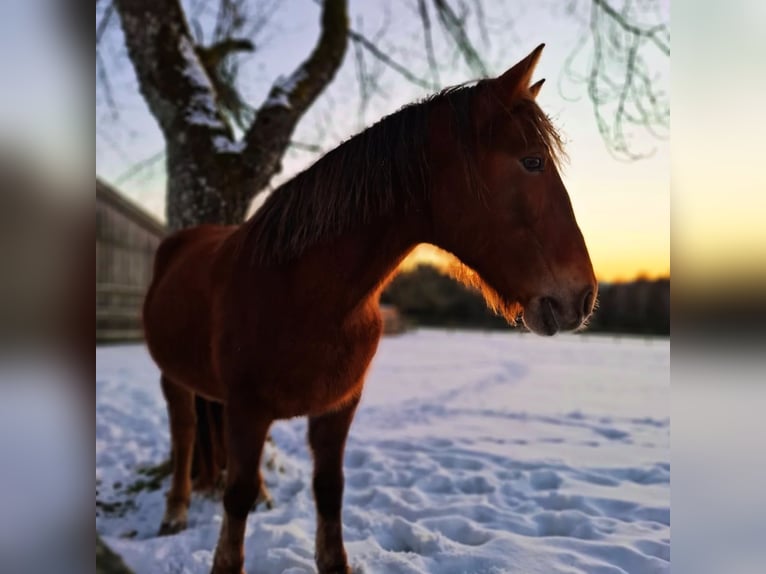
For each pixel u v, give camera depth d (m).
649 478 3.83
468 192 1.85
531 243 1.80
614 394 7.55
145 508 3.45
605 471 3.96
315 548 2.48
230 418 2.12
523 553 2.60
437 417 6.01
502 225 1.82
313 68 4.48
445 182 1.90
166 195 4.20
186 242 3.13
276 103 4.20
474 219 1.86
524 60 1.85
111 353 11.05
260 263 2.08
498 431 5.32
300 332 2.01
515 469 4.03
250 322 2.05
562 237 1.79
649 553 2.63
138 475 3.90
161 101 4.05
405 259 2.21
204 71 4.27
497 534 2.82
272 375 2.03
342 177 2.01
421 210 1.98
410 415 6.09
